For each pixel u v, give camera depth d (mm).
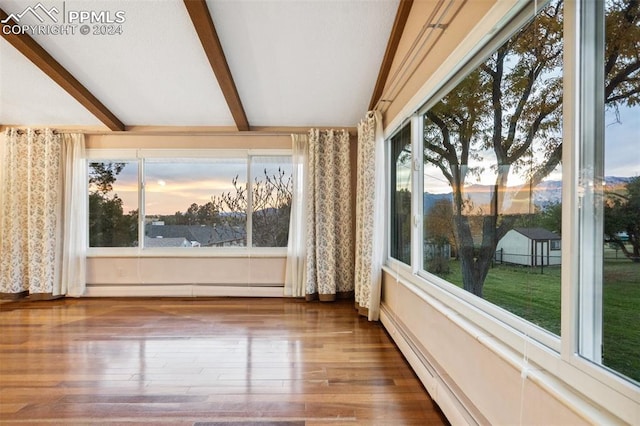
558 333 1208
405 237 3109
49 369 2463
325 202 4535
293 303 4359
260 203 4758
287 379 2320
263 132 4633
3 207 4391
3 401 2045
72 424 1828
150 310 4004
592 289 1040
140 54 3119
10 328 3355
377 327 3414
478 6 1635
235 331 3281
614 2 977
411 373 2410
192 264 4676
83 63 3246
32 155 4395
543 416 1137
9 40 2773
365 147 3775
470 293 1879
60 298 4512
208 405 2006
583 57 1062
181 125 4617
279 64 3260
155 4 2562
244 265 4688
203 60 3221
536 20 1333
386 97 3281
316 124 4594
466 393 1697
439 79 2074
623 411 907
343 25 2777
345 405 2006
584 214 1064
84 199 4582
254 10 2602
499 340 1478
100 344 2938
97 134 4602
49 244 4418
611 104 986
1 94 3773
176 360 2619
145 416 1896
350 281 4590
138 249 4727
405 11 2570
